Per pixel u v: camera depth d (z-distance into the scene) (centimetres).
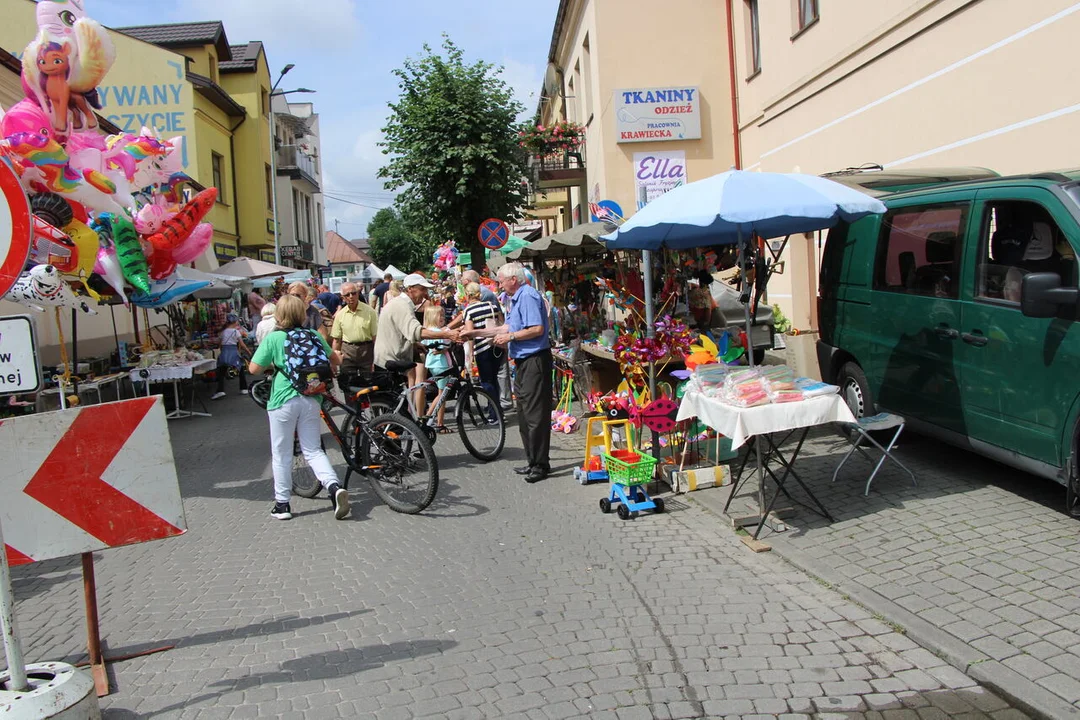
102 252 837
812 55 1126
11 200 291
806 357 952
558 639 377
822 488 570
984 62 782
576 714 311
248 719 317
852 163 1038
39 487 335
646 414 612
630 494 566
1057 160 695
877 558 441
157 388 1274
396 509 612
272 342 602
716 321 874
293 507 646
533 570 472
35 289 682
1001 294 500
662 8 1538
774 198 475
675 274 699
